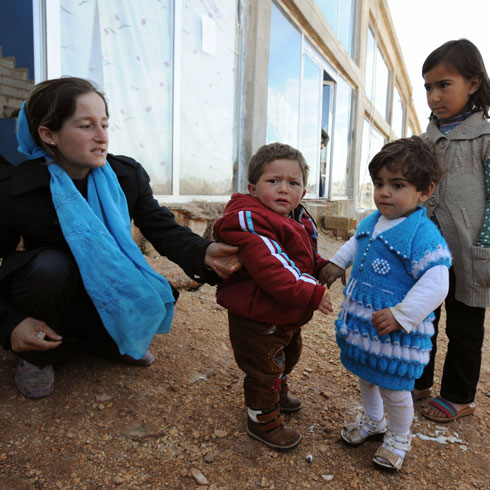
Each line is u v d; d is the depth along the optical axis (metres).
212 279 1.85
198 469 1.58
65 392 1.88
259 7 5.23
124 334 1.85
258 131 5.48
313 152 8.02
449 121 2.14
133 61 3.69
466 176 2.00
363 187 12.27
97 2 3.31
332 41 7.97
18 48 3.11
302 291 1.49
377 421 1.82
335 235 7.46
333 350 2.82
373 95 12.91
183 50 4.25
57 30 3.01
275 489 1.53
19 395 1.81
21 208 1.70
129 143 3.77
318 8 7.16
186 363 2.29
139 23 3.71
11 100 3.34
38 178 1.70
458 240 2.01
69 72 3.15
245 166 5.40
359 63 10.34
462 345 2.09
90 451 1.60
